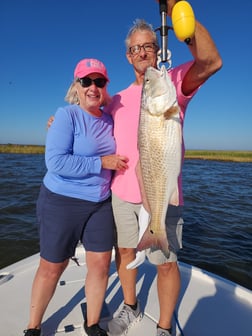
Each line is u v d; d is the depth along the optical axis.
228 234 7.50
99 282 2.57
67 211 2.48
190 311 2.99
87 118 2.56
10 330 2.66
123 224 2.66
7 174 16.08
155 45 2.61
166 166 2.18
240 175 20.11
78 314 2.89
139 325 2.76
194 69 2.10
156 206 2.26
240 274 5.52
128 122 2.60
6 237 7.16
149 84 2.17
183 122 2.38
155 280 3.61
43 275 2.48
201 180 17.02
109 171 2.68
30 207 9.59
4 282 3.42
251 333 2.69
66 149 2.45
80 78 2.51
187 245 6.74
